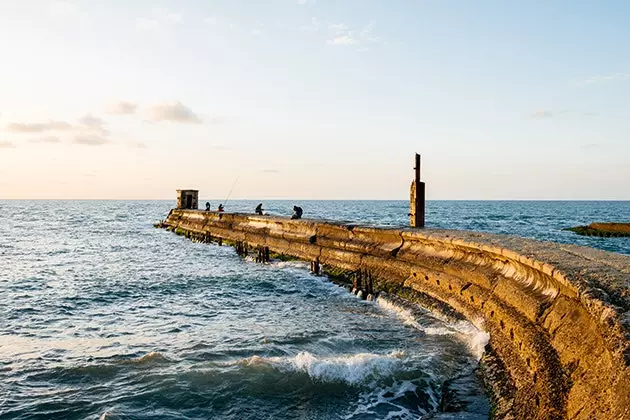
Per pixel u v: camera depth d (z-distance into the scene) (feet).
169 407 24.54
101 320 43.52
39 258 91.71
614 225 144.25
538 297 26.91
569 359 19.72
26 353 33.14
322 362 29.07
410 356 30.53
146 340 36.42
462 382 26.27
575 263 25.30
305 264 71.20
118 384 27.25
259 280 63.82
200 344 34.88
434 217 258.98
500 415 21.17
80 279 66.44
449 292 40.47
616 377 13.64
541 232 155.02
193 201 174.81
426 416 22.99
